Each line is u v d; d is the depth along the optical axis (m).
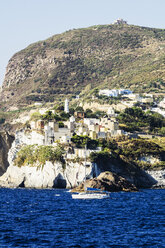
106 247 154.62
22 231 177.50
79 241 162.00
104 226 189.25
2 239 163.88
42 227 186.00
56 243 159.12
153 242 161.62
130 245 157.38
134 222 199.88
